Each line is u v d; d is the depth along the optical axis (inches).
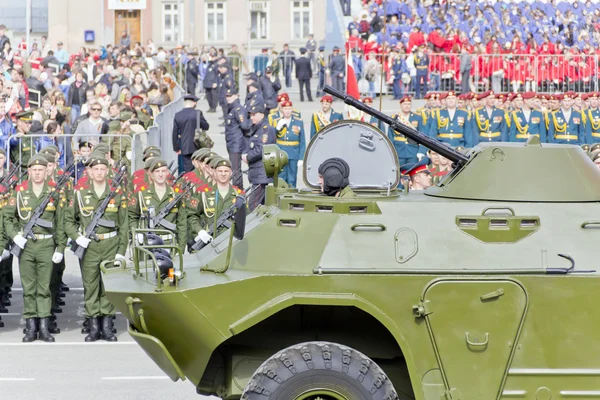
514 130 1432.1
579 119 1455.5
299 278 537.3
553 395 539.8
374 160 638.5
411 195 609.0
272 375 523.2
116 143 1125.1
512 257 550.0
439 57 2003.0
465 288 538.3
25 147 1157.1
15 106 1572.3
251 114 1283.2
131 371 763.4
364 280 537.6
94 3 3034.0
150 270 597.9
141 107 1496.1
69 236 842.8
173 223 896.9
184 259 609.9
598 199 582.9
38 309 852.6
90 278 848.3
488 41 2092.8
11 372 757.9
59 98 1501.0
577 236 559.5
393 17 2112.5
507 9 2177.7
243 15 3179.1
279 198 593.9
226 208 899.4
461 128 1389.0
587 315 540.4
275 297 535.8
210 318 533.6
